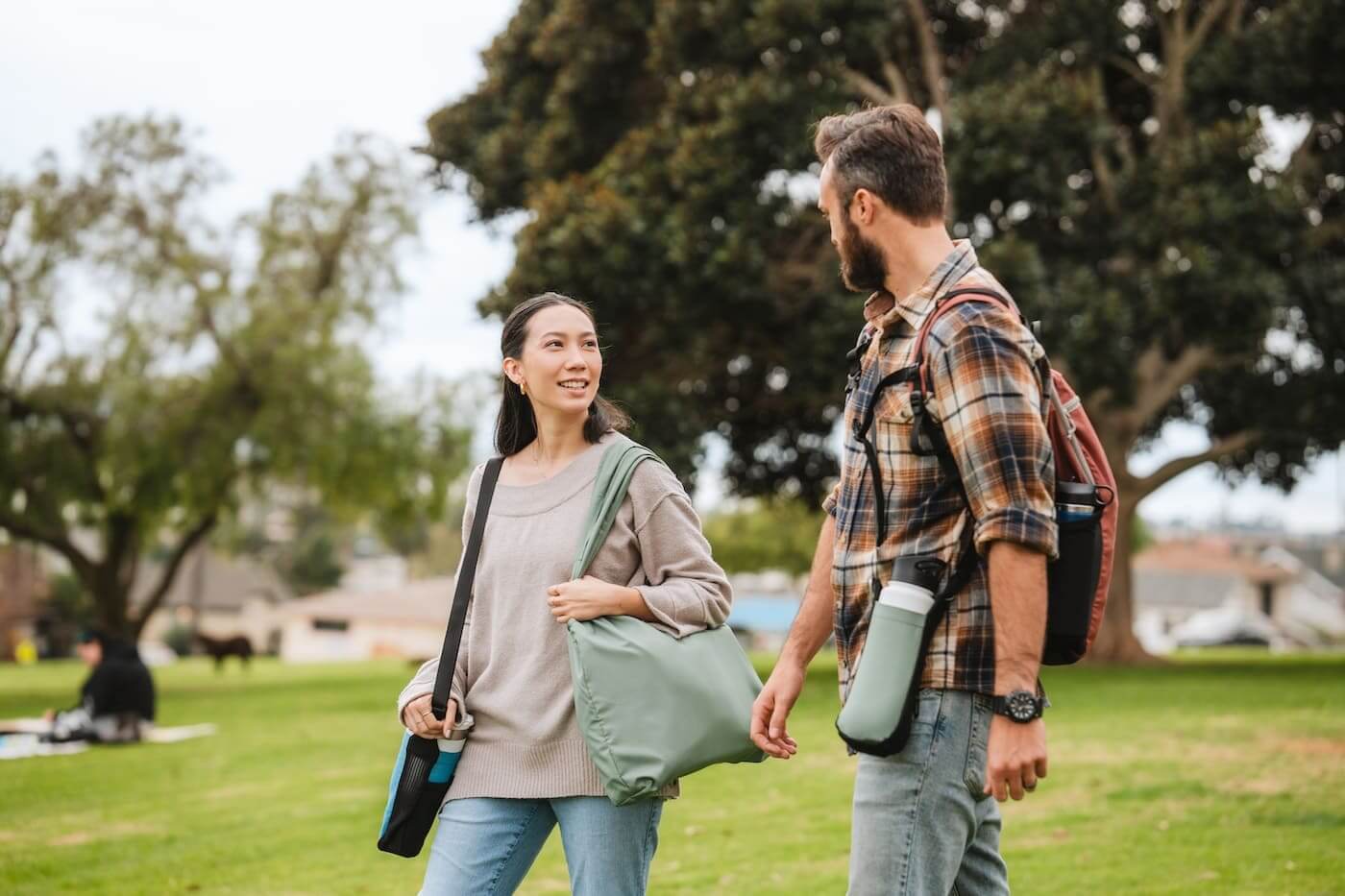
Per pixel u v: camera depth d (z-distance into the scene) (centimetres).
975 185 1636
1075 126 1609
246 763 1078
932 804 251
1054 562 247
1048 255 1719
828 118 283
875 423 262
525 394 332
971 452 243
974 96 1650
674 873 598
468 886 304
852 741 252
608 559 312
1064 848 602
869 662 252
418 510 2767
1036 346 254
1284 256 1680
